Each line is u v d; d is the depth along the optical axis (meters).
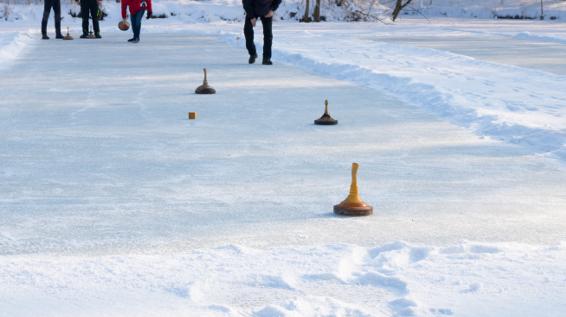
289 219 6.72
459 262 5.13
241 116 12.39
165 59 23.44
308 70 20.22
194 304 4.42
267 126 11.49
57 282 4.77
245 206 7.16
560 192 7.79
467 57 23.05
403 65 20.36
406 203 7.30
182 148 9.84
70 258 5.55
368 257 5.43
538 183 8.16
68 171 8.56
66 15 53.66
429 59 22.41
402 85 15.81
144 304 4.41
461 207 7.16
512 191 7.81
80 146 9.94
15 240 6.10
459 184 8.09
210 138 10.52
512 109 12.63
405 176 8.43
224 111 12.89
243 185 7.97
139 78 17.91
